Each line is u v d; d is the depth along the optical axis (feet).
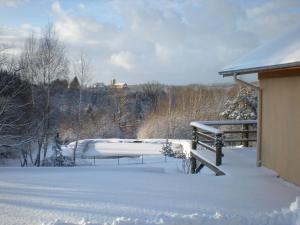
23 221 14.14
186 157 58.90
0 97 62.49
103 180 23.02
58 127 82.33
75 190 19.70
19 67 73.61
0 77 64.23
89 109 120.16
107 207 16.06
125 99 144.56
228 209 16.12
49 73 76.95
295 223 13.48
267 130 26.27
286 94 23.47
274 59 21.08
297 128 22.11
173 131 101.35
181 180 23.02
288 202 17.76
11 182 22.21
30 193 18.88
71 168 32.04
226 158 30.22
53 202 16.92
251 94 77.20
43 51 77.46
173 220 13.26
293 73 22.57
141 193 18.99
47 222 13.78
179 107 112.78
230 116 78.28
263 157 26.89
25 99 70.59
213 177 24.14
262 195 19.17
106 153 78.69
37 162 70.49
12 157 76.02
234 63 27.17
